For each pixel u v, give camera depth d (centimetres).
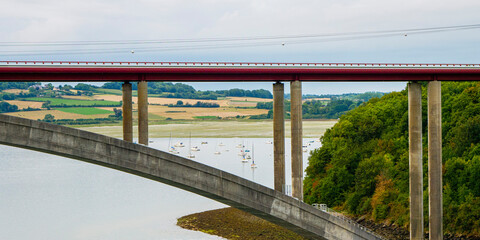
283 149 8812
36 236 10475
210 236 11025
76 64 7631
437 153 9856
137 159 6025
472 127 11644
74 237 10544
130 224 11662
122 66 7838
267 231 11438
